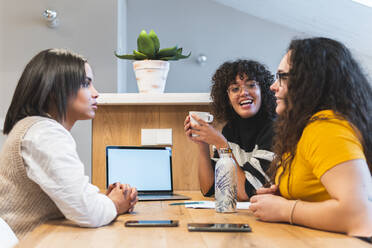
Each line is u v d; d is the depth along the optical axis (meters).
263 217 1.08
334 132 0.97
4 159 1.13
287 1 4.96
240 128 1.92
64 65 1.24
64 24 4.26
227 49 5.61
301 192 1.10
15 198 1.12
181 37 5.53
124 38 5.06
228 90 1.86
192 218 1.16
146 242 0.85
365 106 1.08
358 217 0.90
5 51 4.23
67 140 1.14
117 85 4.29
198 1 5.59
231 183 1.27
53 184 1.06
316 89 1.09
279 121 1.23
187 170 2.09
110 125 2.10
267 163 1.67
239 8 5.60
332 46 1.13
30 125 1.13
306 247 0.79
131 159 1.95
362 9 4.59
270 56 5.65
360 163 0.93
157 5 5.50
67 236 0.92
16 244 0.85
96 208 1.06
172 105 2.11
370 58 5.33
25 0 4.23
